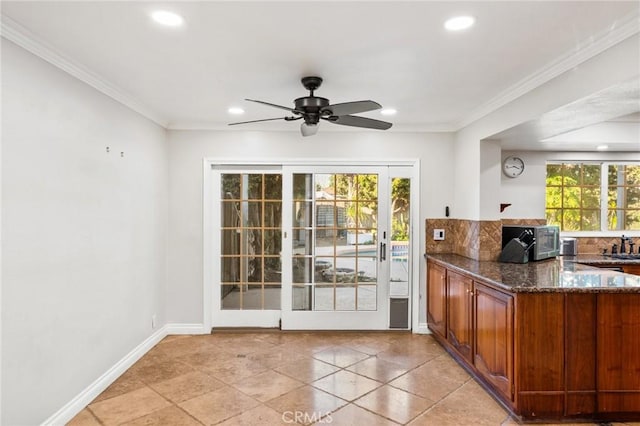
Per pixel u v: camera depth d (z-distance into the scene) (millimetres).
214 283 4445
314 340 4129
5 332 1996
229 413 2596
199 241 4348
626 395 2475
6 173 2008
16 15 1902
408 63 2523
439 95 3223
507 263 3594
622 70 2041
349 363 3477
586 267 3348
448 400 2781
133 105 3395
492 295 2775
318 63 2529
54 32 2090
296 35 2127
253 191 4449
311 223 4445
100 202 2906
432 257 4090
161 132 4141
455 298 3490
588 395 2479
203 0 1759
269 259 4473
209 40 2189
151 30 2068
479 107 3576
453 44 2234
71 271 2545
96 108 2850
